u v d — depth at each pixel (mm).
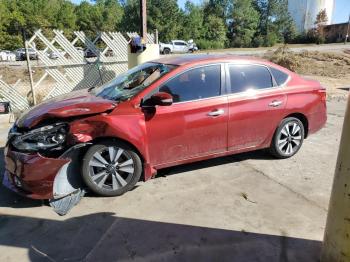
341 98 10539
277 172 4688
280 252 2992
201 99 4289
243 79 4633
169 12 53688
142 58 9281
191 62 4367
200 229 3336
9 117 7602
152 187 4223
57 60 9656
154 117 3994
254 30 68562
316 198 3959
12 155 3650
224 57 4617
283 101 4887
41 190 3607
